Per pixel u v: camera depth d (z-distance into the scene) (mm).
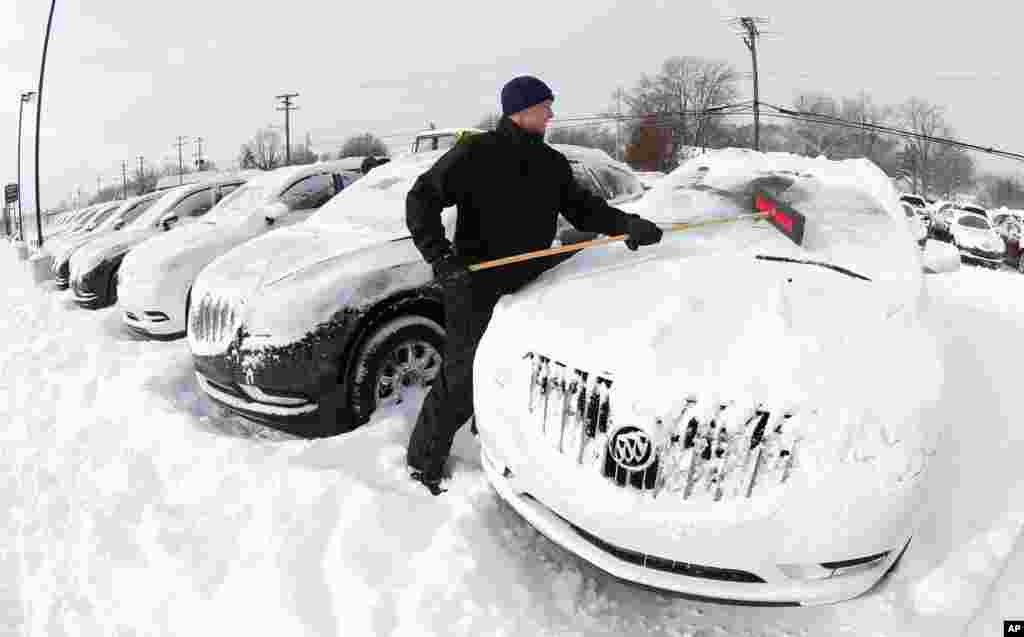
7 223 45094
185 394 4316
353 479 2734
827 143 61031
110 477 3223
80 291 7723
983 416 3062
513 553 2426
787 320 2215
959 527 2428
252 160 81375
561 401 2182
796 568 1935
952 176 64500
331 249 3596
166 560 2520
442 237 2473
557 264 2982
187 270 5688
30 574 2688
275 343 3195
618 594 2318
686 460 1965
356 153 78688
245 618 2186
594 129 58906
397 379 3375
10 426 4219
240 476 2939
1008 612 2070
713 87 55406
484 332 2662
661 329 2209
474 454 3057
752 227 3049
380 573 2283
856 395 1979
